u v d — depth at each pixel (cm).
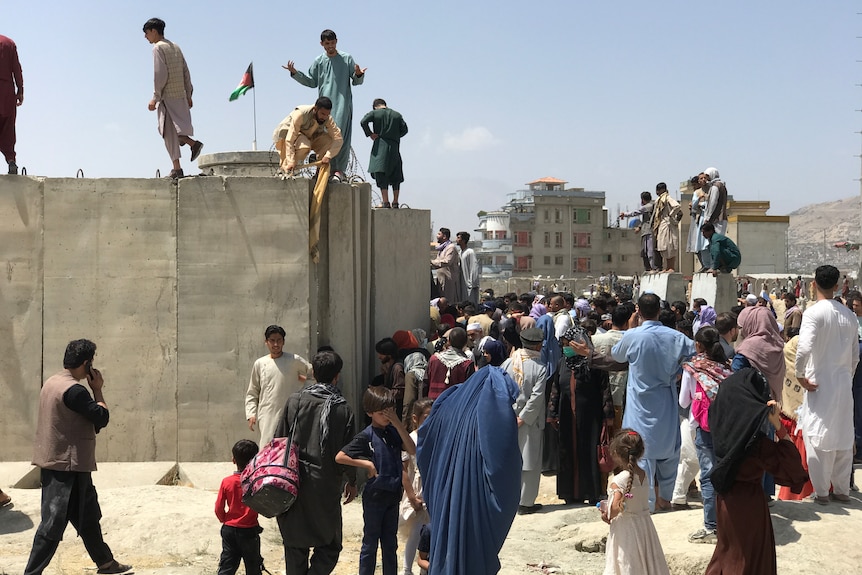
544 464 1003
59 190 977
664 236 1822
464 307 1327
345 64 1184
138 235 977
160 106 980
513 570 693
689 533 730
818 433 769
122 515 805
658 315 822
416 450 588
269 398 861
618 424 920
